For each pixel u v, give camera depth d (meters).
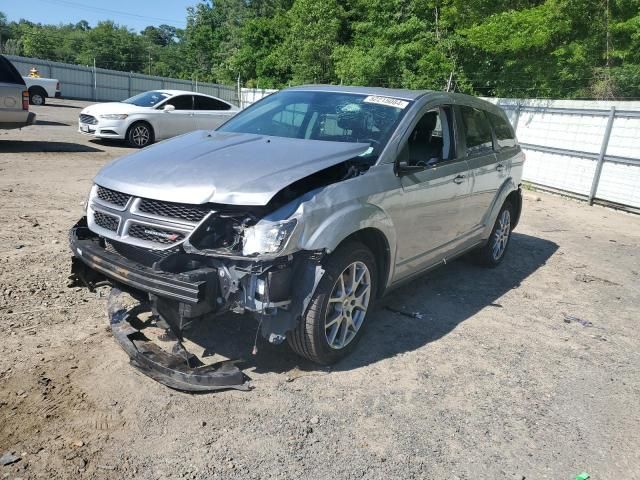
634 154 11.11
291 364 3.90
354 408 3.45
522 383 3.98
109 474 2.73
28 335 3.97
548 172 13.37
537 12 17.52
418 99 4.76
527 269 6.89
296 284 3.49
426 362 4.14
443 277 6.23
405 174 4.25
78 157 11.92
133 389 3.43
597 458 3.21
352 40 31.28
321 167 3.64
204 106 15.59
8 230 6.25
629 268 7.36
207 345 4.02
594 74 16.78
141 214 3.47
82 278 3.91
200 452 2.94
